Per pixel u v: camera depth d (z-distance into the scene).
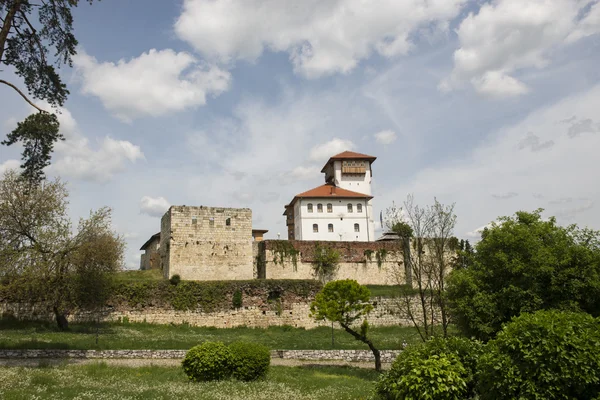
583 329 10.43
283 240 53.03
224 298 43.53
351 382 22.23
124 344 30.50
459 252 28.05
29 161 23.77
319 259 53.38
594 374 9.59
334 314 28.00
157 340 32.66
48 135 23.48
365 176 84.12
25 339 29.56
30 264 32.25
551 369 9.98
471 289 24.12
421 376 11.61
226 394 17.62
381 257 55.72
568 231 24.62
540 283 22.53
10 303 37.16
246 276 50.16
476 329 23.62
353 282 29.17
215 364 21.14
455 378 11.45
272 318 44.22
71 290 35.19
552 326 10.35
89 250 35.38
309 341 36.53
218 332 40.22
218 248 49.69
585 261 22.19
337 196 75.44
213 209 50.38
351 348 33.66
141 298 41.41
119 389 17.45
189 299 42.59
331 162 84.94
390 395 12.76
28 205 34.44
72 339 30.80
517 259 23.22
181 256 48.00
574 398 9.78
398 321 45.00
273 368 26.48
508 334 11.05
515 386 10.29
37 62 21.48
